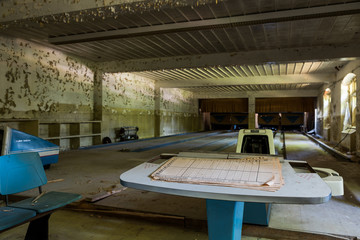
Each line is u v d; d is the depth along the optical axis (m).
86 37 7.14
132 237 2.65
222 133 21.16
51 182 4.50
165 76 14.58
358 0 4.91
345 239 2.51
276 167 1.74
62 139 9.45
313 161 7.13
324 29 6.61
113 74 12.10
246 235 2.73
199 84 15.48
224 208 1.65
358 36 7.20
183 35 7.29
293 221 2.94
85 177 4.90
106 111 11.56
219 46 8.44
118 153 8.36
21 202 2.28
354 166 6.29
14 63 7.62
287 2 5.03
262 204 2.69
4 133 4.60
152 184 1.54
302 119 26.28
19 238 2.60
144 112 15.27
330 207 3.42
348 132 9.10
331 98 12.79
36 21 5.35
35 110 8.36
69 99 9.79
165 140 13.66
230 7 5.29
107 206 3.33
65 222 3.02
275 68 11.69
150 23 6.30
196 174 1.66
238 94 21.72
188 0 4.17
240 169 1.72
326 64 10.38
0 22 5.44
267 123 27.20
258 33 6.99
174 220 2.96
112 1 4.51
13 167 2.36
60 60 9.29
